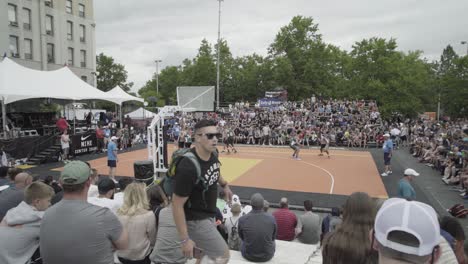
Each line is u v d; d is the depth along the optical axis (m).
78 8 46.84
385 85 45.44
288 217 7.59
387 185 15.57
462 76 42.62
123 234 2.76
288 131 31.30
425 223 1.70
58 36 43.69
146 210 4.34
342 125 32.53
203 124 2.69
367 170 19.17
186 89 18.91
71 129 25.83
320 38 55.62
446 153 18.06
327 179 16.91
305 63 53.91
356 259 2.63
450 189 14.41
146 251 4.23
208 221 2.88
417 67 58.91
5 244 3.77
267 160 22.80
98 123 29.16
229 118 38.59
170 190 2.82
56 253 2.47
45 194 4.01
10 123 23.95
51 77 23.67
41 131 26.20
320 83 54.00
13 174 7.34
